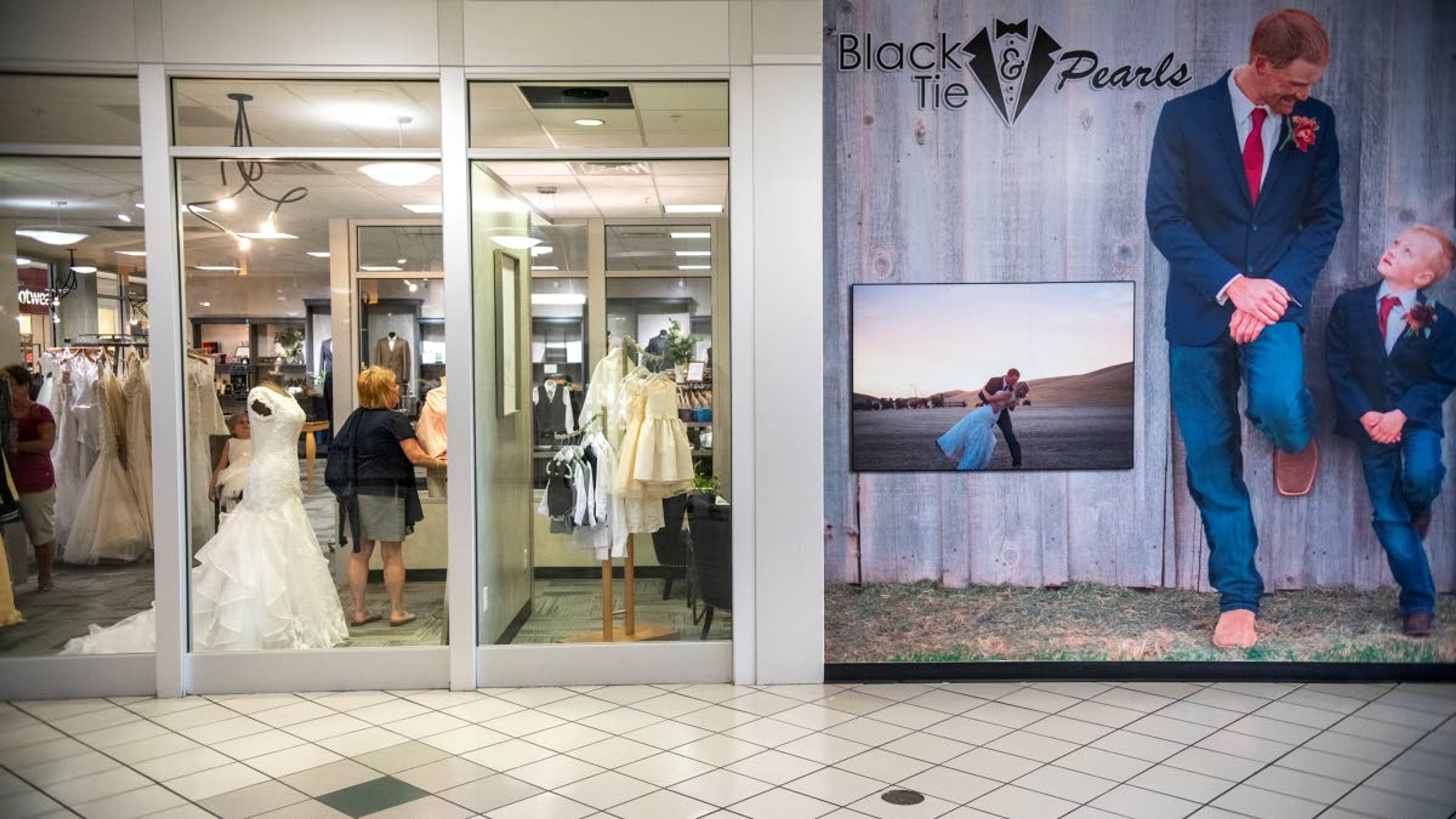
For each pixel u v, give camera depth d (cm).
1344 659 534
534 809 373
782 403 521
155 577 516
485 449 536
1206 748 434
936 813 367
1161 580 534
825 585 533
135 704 505
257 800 383
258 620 525
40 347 519
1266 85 523
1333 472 531
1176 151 526
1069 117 526
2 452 516
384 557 529
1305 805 374
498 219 531
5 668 515
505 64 514
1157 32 523
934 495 533
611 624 535
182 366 519
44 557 520
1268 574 533
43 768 418
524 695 514
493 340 536
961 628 536
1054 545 534
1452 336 528
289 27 509
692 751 432
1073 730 458
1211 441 531
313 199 523
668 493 532
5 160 516
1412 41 523
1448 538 531
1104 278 529
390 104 520
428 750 436
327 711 491
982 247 528
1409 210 527
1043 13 523
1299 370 529
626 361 536
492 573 535
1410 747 435
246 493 528
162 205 513
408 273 527
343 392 528
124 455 521
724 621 532
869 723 467
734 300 521
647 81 521
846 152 526
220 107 517
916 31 523
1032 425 532
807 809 371
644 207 530
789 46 514
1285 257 527
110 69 507
